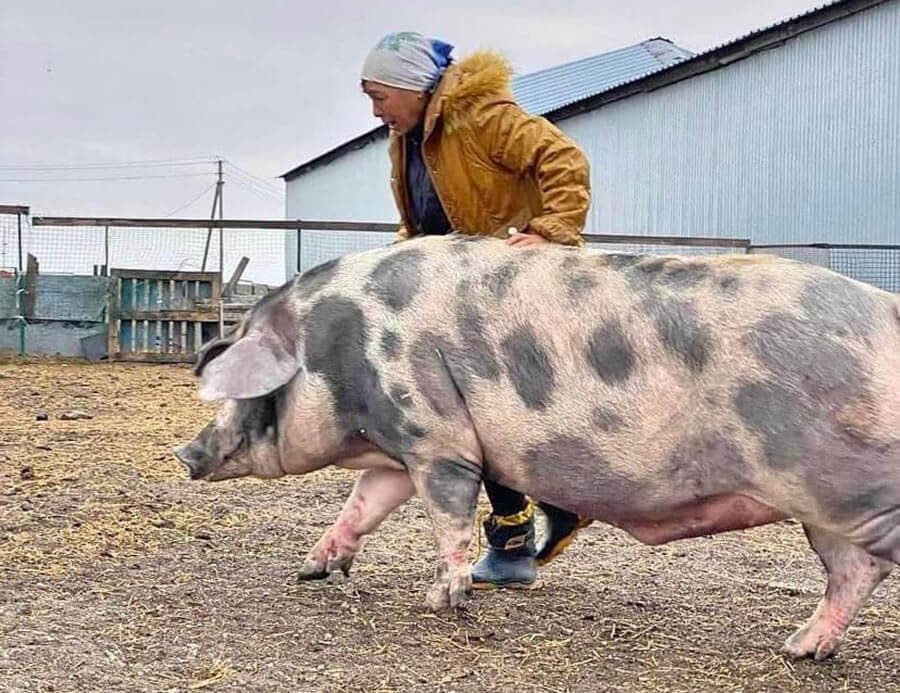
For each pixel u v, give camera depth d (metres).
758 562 6.46
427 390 4.68
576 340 4.46
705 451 4.29
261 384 4.86
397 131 5.30
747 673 4.54
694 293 4.34
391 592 5.46
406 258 4.86
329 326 4.87
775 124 27.73
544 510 5.59
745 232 28.31
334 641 4.70
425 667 4.45
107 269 18.58
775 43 27.66
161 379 15.70
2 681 4.14
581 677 4.45
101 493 7.50
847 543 4.56
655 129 29.92
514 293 4.61
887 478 4.07
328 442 4.99
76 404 12.66
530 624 5.07
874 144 26.22
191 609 5.10
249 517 7.09
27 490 7.56
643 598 5.62
